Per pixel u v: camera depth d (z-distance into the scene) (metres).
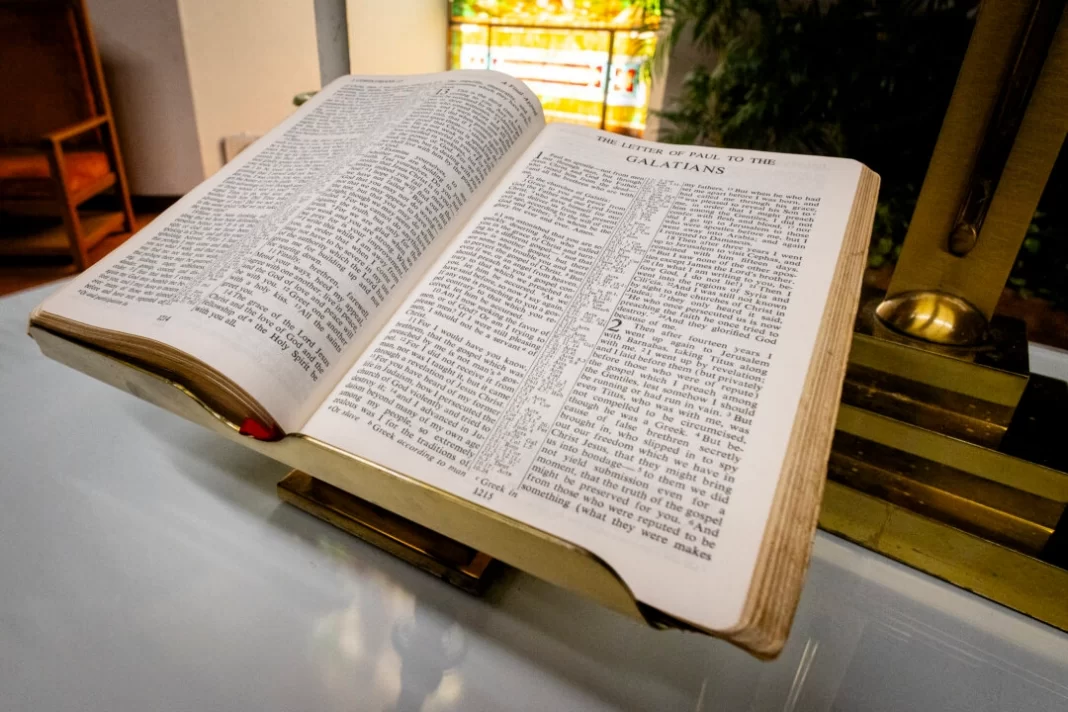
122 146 2.75
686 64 2.61
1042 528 0.46
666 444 0.33
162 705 0.34
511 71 2.96
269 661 0.37
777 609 0.27
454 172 0.48
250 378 0.35
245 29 2.64
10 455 0.52
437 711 0.35
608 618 0.41
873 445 0.51
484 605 0.42
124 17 2.50
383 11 1.83
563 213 0.46
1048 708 0.38
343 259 0.41
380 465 0.34
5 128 2.25
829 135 2.16
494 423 0.35
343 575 0.43
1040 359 0.71
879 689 0.38
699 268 0.41
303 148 0.53
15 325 0.71
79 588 0.41
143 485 0.50
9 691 0.35
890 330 0.52
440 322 0.40
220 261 0.42
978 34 0.44
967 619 0.43
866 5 1.91
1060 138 0.45
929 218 0.51
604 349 0.37
